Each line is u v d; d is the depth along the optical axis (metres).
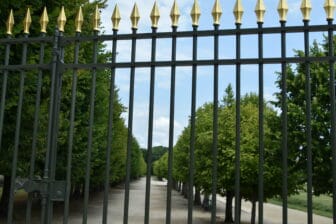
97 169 25.08
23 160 11.27
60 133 14.01
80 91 15.39
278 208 34.00
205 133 18.73
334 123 4.11
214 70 4.53
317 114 12.47
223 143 17.09
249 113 17.44
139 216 22.66
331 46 4.27
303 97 12.73
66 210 4.75
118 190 53.34
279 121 14.70
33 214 19.67
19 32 8.29
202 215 25.17
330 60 4.23
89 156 4.71
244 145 16.05
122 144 34.53
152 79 4.70
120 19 4.90
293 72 13.14
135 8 4.86
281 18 4.41
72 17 9.53
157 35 4.74
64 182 4.80
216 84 4.51
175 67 4.67
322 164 12.88
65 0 9.38
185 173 28.78
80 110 17.02
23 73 5.13
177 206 31.77
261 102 4.33
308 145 4.12
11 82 8.66
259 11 4.47
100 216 22.41
